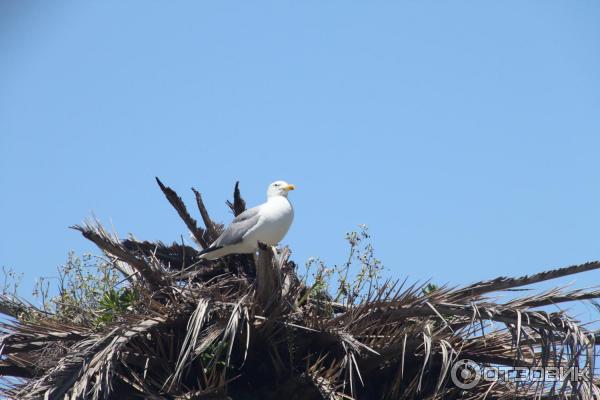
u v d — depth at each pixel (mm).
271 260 14531
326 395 14312
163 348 14906
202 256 17141
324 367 15109
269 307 14852
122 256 15453
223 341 14023
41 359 15141
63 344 15266
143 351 14883
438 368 15492
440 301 14922
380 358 15062
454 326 15906
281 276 15836
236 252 17312
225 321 14555
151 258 16438
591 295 14984
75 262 16828
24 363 15695
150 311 14906
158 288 15844
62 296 16594
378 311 15070
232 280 16703
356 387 15398
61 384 13391
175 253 17922
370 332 15289
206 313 14242
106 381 13422
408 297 14977
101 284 16703
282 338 15039
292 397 14891
